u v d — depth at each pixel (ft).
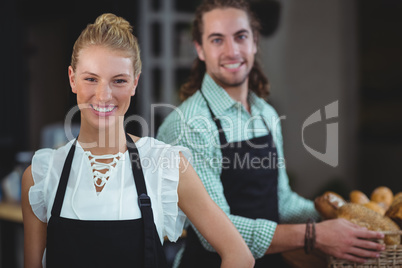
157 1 15.55
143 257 4.44
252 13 6.93
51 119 22.21
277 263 6.82
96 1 13.55
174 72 15.72
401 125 18.67
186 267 6.62
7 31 13.88
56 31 21.08
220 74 6.63
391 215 6.27
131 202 4.50
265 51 16.97
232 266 4.62
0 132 13.65
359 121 18.38
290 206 7.67
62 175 4.56
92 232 4.36
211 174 6.33
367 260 5.94
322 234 6.00
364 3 18.28
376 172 18.52
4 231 10.98
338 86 18.13
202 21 6.78
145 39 15.35
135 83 4.58
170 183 4.62
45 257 4.63
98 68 4.27
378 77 18.57
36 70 21.36
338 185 16.53
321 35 17.85
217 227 4.72
